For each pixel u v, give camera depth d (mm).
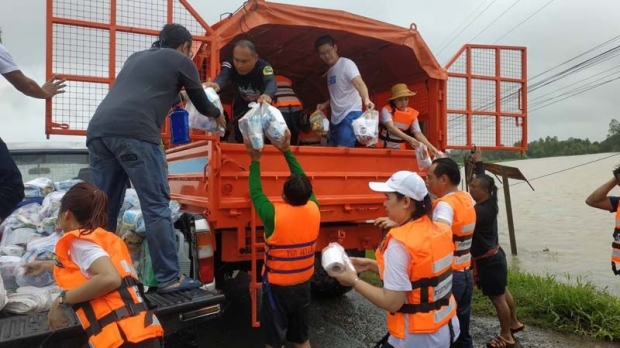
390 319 2354
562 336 4602
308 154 4379
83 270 2141
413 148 5637
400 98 5406
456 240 3355
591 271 9844
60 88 3670
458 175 3500
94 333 2123
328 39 5117
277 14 4477
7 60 3201
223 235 4023
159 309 2885
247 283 6598
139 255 3525
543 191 35094
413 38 5336
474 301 5645
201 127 3740
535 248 13430
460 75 5766
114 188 3416
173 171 5203
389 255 2252
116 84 3340
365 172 4750
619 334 4461
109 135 3158
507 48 6023
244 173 4008
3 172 3016
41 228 3938
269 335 3529
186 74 3350
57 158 6062
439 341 2293
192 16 4090
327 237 4621
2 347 2365
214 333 4738
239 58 4223
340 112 5246
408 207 2424
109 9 3850
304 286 3518
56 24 3701
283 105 5141
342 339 4602
